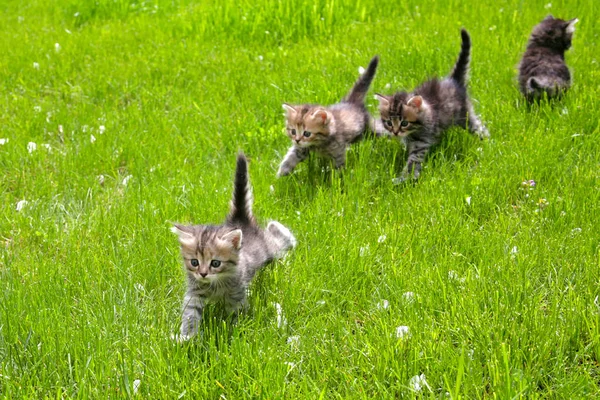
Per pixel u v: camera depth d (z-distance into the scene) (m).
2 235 1.86
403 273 1.68
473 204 1.85
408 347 1.53
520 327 1.55
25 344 1.55
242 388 1.48
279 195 1.97
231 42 2.89
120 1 3.66
